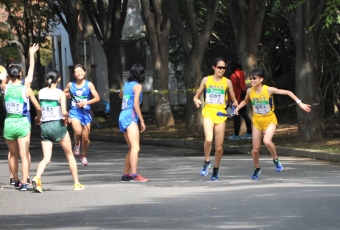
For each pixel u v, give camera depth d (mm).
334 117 49281
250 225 16172
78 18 58438
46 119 23391
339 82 47938
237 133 42125
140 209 18875
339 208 18125
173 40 65000
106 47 57656
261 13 42281
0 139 53031
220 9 54906
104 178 26891
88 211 18922
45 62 88562
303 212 17656
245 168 29062
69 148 23578
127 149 42094
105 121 63156
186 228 16047
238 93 41438
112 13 57219
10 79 24391
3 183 26328
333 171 27312
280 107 56156
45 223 17406
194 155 36625
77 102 31266
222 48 59844
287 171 27562
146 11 52344
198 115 46344
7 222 17812
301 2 35500
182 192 21922
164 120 53000
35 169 31078
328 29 44281
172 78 69188
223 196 20688
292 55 57375
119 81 57812
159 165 31500
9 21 67312
